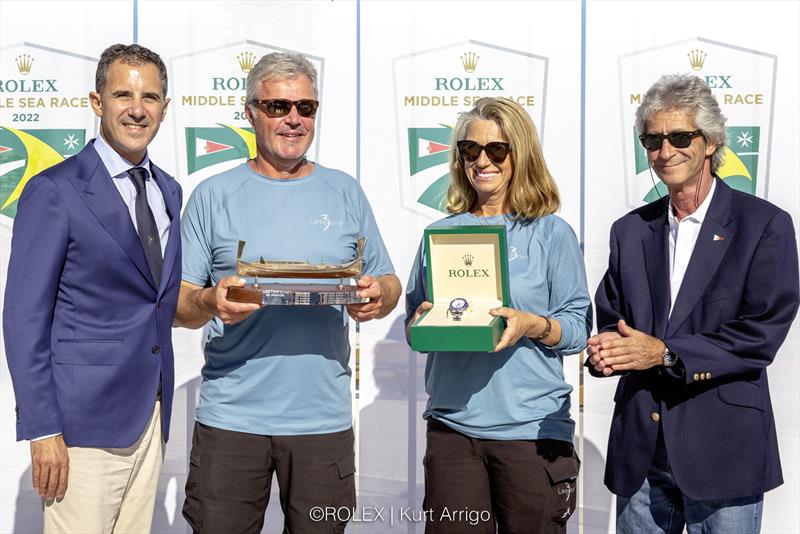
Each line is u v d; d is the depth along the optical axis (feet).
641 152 10.82
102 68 8.11
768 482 8.10
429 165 10.93
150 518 8.62
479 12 10.82
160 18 10.81
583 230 10.92
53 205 7.77
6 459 11.00
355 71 10.85
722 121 8.14
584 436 11.08
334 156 10.93
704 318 8.07
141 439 8.30
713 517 8.22
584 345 8.55
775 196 10.74
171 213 8.54
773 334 7.79
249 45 10.85
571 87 10.82
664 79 8.25
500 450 8.38
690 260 8.20
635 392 8.43
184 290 8.72
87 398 7.93
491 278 8.22
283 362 8.64
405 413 11.13
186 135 10.91
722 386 8.04
